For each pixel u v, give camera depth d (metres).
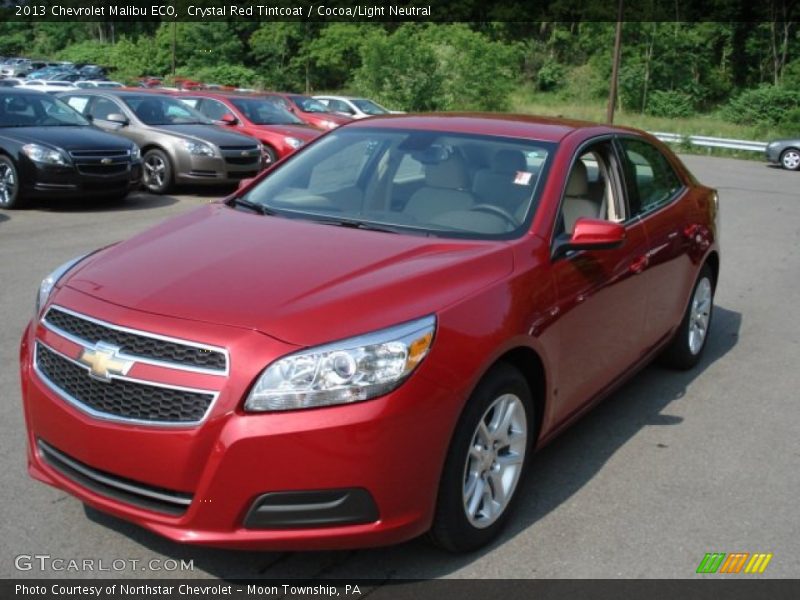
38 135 11.29
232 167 13.45
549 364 3.59
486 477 3.32
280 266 3.30
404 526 2.95
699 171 22.34
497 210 3.91
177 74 57.22
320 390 2.78
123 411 2.91
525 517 3.66
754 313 7.51
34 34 87.19
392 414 2.82
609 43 53.88
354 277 3.21
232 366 2.79
